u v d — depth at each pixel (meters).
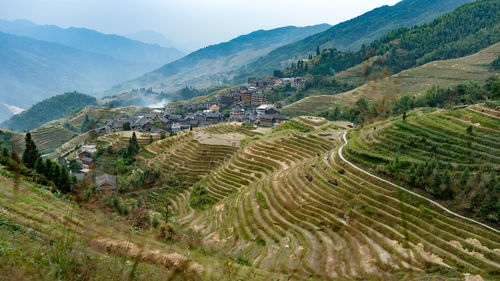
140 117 182.50
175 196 71.56
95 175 44.53
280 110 167.50
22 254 14.88
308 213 45.41
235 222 50.12
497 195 35.28
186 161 87.00
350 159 55.41
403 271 30.42
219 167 81.12
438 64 178.50
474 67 162.88
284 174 60.50
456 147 48.47
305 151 73.31
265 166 72.00
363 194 44.78
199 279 17.81
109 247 17.83
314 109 162.38
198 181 77.56
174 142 106.19
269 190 56.12
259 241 42.47
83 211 28.17
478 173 39.41
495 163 43.00
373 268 31.70
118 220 26.08
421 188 42.00
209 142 95.19
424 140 51.94
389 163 49.19
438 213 37.41
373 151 55.03
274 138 86.19
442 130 54.69
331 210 44.09
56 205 28.47
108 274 14.95
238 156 80.19
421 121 59.34
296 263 34.69
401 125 59.28
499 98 71.00
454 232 34.53
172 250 22.14
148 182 60.50
